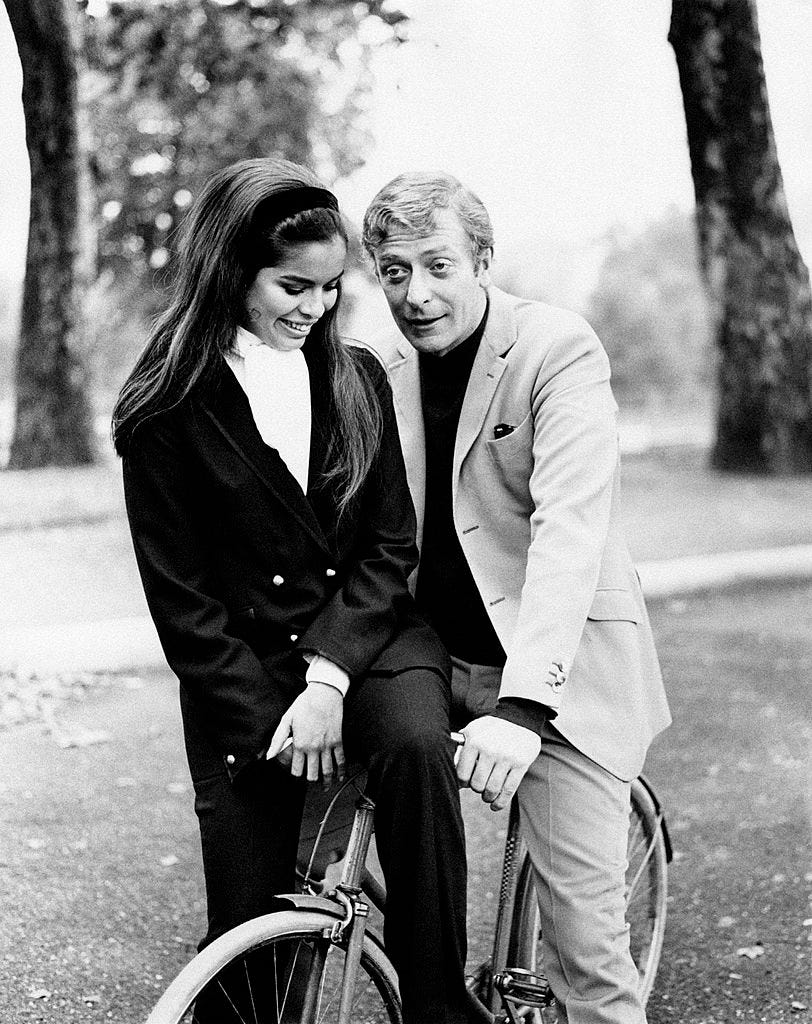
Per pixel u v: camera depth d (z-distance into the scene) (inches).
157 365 74.1
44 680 184.7
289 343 74.4
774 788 158.4
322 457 76.5
